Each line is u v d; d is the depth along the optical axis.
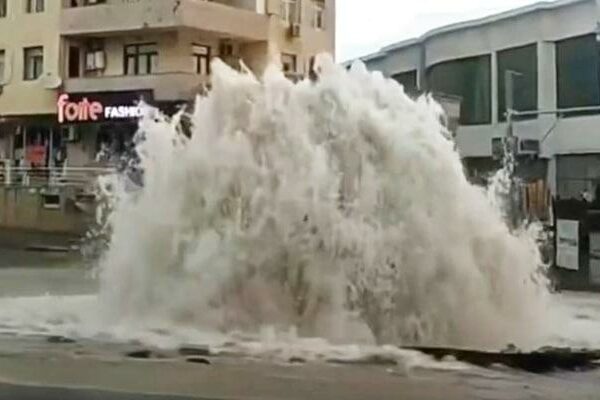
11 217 35.84
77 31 41.47
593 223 19.42
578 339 8.51
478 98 31.20
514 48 30.39
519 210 13.76
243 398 5.42
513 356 6.83
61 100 41.69
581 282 18.48
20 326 8.16
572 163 27.75
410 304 8.41
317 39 45.59
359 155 9.02
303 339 7.75
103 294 9.39
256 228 8.56
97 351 6.93
